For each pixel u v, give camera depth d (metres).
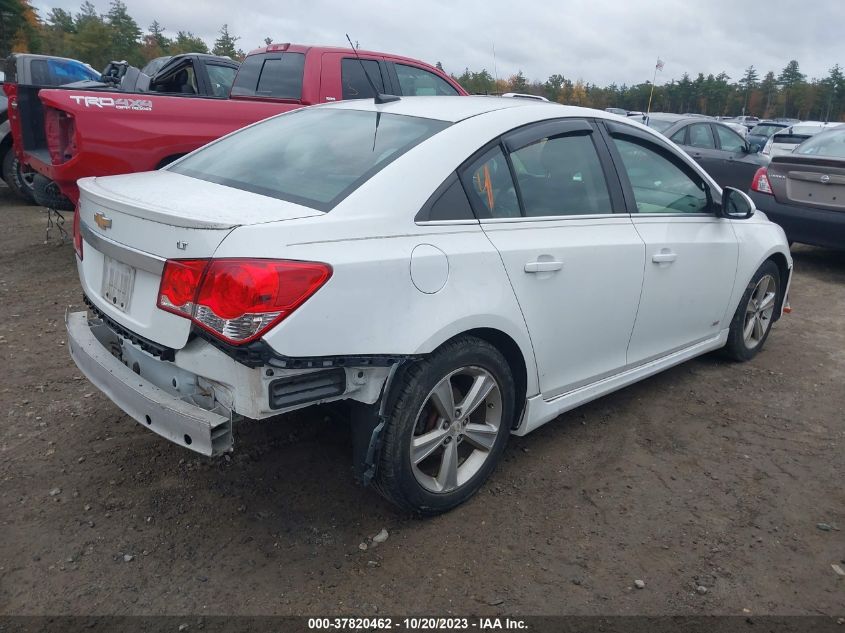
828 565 2.80
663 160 4.00
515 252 3.00
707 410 4.15
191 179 3.12
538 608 2.52
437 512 2.98
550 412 3.39
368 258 2.50
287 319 2.30
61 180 5.80
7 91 6.97
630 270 3.57
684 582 2.68
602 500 3.19
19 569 2.59
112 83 8.09
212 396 2.49
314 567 2.67
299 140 3.27
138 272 2.60
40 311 5.31
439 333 2.68
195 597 2.50
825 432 3.93
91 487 3.10
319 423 3.72
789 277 5.11
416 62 7.92
